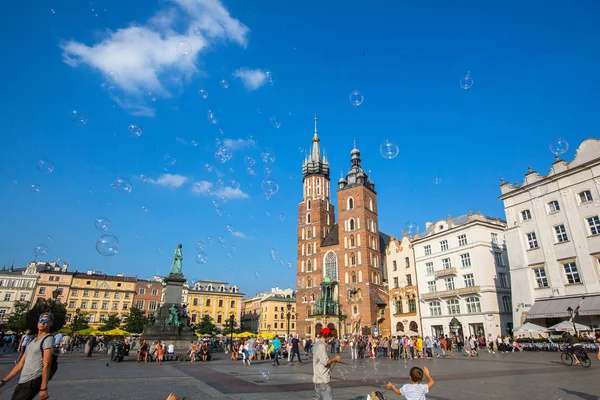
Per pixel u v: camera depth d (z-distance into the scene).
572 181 37.28
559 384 14.43
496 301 50.34
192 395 12.44
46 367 6.21
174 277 39.72
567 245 36.84
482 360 28.77
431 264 58.97
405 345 35.50
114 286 102.19
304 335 90.06
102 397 11.95
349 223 89.88
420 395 6.25
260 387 14.52
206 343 31.16
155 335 35.75
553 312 35.66
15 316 72.12
